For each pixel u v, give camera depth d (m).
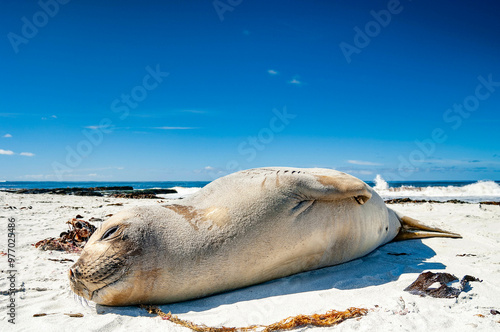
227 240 4.03
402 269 4.55
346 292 3.83
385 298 3.61
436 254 5.32
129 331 3.18
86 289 3.78
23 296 4.04
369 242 5.09
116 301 3.80
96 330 3.17
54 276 4.74
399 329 2.94
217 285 4.04
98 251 3.73
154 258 3.78
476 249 5.57
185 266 3.87
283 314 3.45
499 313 3.18
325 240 4.48
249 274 4.15
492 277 4.12
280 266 4.32
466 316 3.12
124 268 3.69
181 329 3.23
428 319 3.09
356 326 3.04
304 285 4.15
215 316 3.51
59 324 3.27
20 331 3.12
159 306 3.89
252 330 3.16
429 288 3.66
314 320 3.16
